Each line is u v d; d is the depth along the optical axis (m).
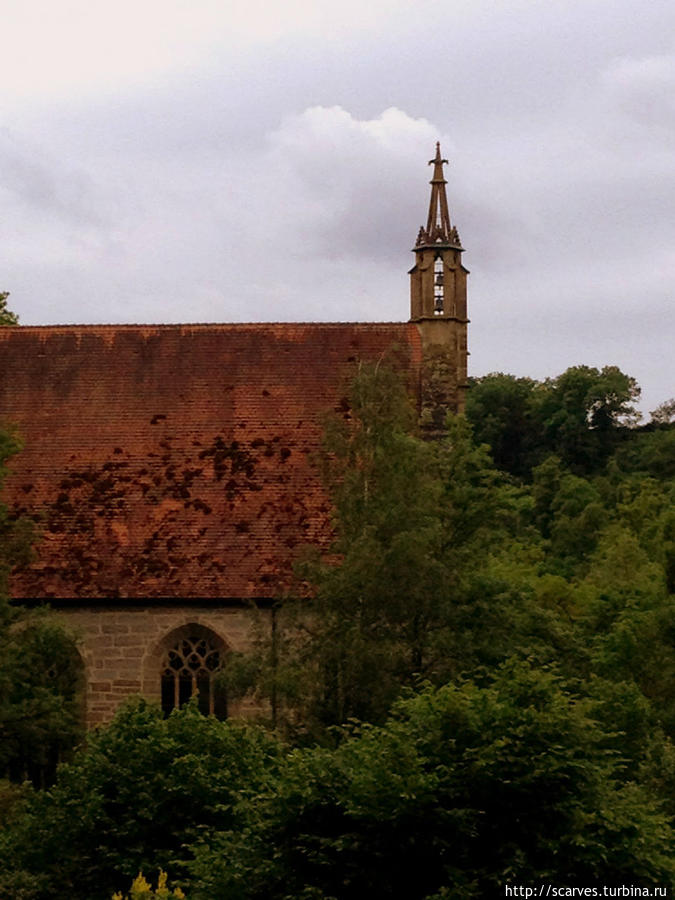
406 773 27.47
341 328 57.03
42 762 47.34
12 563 45.66
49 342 57.56
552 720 28.08
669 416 161.50
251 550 51.66
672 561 62.84
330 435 44.03
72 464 54.34
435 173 56.97
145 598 50.81
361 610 41.12
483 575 42.78
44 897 32.91
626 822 27.72
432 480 43.03
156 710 36.56
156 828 33.25
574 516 116.81
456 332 56.22
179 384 56.00
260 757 35.31
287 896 27.33
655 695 51.38
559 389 146.12
